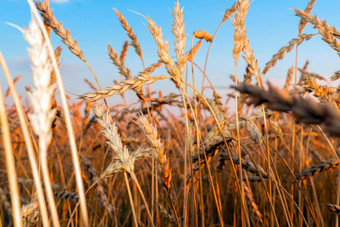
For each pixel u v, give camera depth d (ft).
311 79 6.25
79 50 6.53
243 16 6.18
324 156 14.10
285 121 11.56
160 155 5.49
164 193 10.62
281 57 8.77
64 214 10.66
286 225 10.62
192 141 6.66
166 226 9.76
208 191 11.74
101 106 5.59
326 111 1.18
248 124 6.49
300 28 9.90
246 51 6.64
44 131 2.54
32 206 4.93
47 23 6.38
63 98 3.15
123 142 9.78
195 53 8.75
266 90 1.39
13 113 13.58
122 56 10.75
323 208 11.57
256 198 12.66
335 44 6.95
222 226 6.15
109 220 12.21
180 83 5.72
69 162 14.21
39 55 2.46
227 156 6.75
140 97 7.53
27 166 15.90
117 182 14.34
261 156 11.37
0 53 2.83
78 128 16.26
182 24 5.91
